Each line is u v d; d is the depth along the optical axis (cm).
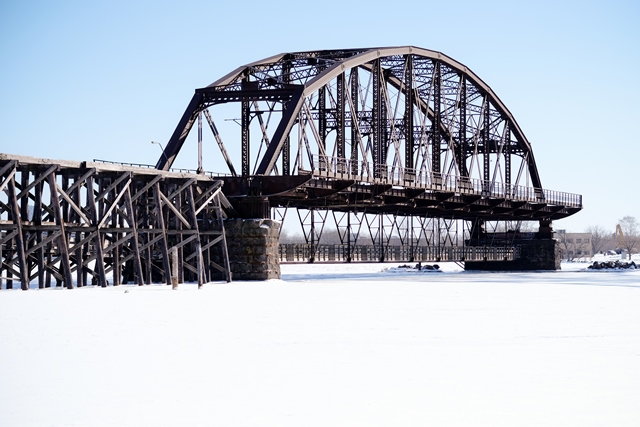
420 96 9462
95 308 3919
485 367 2316
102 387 2056
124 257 5897
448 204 9494
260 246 6216
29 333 2984
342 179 7000
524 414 1791
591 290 6028
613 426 1692
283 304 4291
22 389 2033
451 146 9138
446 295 5278
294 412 1812
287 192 6291
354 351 2595
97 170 5225
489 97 10356
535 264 12331
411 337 2916
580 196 12706
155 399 1930
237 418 1764
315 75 7194
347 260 8131
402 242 9162
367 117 8288
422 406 1861
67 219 5478
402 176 7994
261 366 2328
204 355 2511
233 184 6334
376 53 7838
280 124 6406
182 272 5941
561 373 2222
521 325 3306
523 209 11319
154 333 3003
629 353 2556
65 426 1702
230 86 6838
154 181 5541
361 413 1803
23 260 4869
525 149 11269
